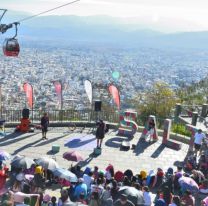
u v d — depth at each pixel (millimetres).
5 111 25781
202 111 28500
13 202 12766
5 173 16297
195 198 15602
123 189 13594
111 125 25781
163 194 15086
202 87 39094
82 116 26672
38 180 15172
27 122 24031
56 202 14891
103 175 15547
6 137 22969
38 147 21750
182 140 24281
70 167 18078
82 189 14336
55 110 26391
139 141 23656
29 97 25922
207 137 21953
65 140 23078
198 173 16953
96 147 21484
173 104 33156
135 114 24797
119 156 21297
